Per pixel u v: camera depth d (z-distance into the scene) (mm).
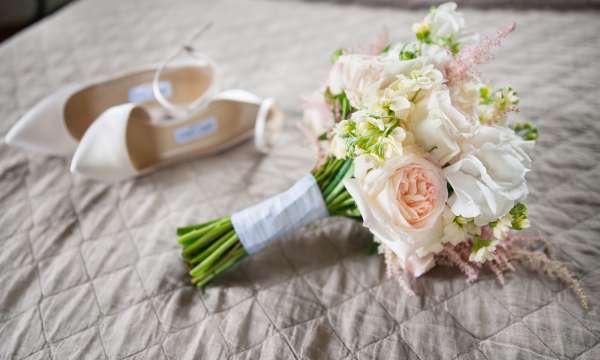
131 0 1539
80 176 850
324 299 625
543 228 695
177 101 1050
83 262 679
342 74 596
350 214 681
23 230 733
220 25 1376
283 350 559
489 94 609
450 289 626
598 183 763
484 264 654
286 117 993
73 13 1451
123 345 568
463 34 631
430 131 518
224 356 555
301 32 1318
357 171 537
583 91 967
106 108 964
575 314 574
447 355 546
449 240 574
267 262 693
